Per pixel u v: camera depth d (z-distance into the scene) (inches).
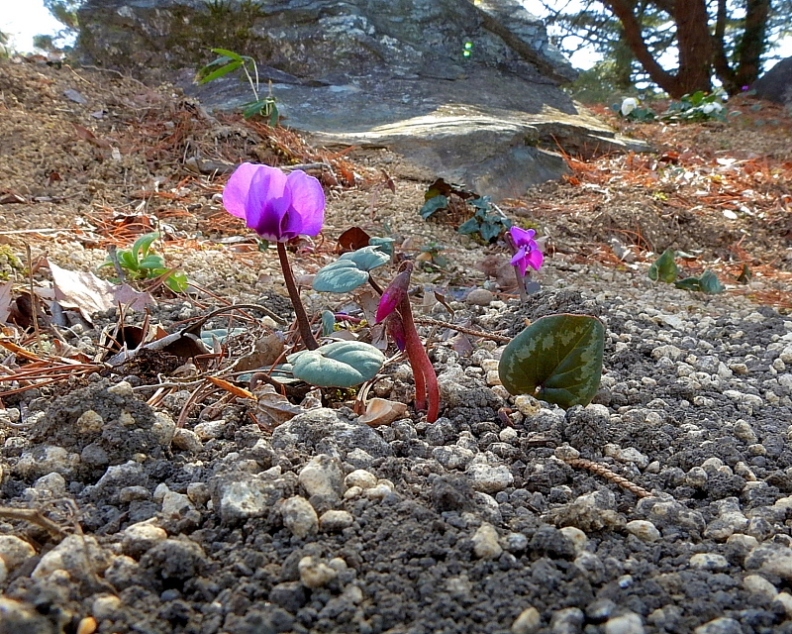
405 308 6.1
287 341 8.0
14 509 4.0
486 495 4.9
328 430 5.5
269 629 3.5
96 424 5.3
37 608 3.3
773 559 4.2
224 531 4.3
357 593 3.8
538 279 14.5
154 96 21.4
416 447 5.6
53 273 9.8
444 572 3.9
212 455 5.4
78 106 19.6
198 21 29.0
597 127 29.8
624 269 16.6
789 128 37.6
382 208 17.8
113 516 4.5
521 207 21.1
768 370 9.0
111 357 7.8
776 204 23.0
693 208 22.2
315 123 24.0
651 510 5.0
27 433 5.7
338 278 6.3
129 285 10.3
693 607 3.8
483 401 6.6
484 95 30.1
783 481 5.5
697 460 5.8
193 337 7.2
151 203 16.1
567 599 3.8
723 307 13.4
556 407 6.5
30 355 7.4
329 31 29.5
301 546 4.1
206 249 13.7
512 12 35.6
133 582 3.7
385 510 4.5
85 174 16.8
